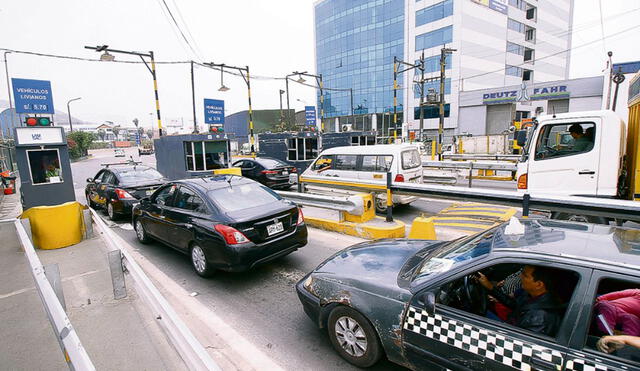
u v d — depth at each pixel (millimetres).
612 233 2463
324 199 7289
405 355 2686
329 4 61312
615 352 1871
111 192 9055
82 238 7277
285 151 18203
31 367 3086
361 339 2965
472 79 47312
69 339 2000
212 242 4762
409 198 9039
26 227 6336
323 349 3357
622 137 5816
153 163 35875
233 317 4031
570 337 1974
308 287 3414
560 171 5863
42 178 8414
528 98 36906
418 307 2570
